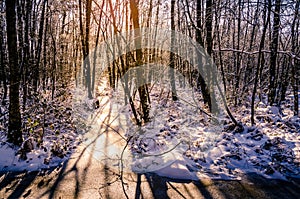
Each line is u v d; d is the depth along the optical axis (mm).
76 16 19719
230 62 14711
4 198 4895
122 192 5168
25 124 7707
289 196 5070
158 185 5457
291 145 6855
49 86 17203
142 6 14523
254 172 6020
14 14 6609
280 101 11656
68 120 9617
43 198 4918
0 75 14688
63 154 6793
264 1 8102
